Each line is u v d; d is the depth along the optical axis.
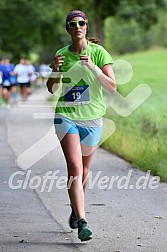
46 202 14.57
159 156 18.00
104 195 15.25
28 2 72.12
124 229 12.21
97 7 43.19
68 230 12.16
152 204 14.29
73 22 11.32
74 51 11.45
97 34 43.59
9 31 74.00
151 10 50.72
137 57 77.06
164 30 110.56
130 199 14.81
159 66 64.44
